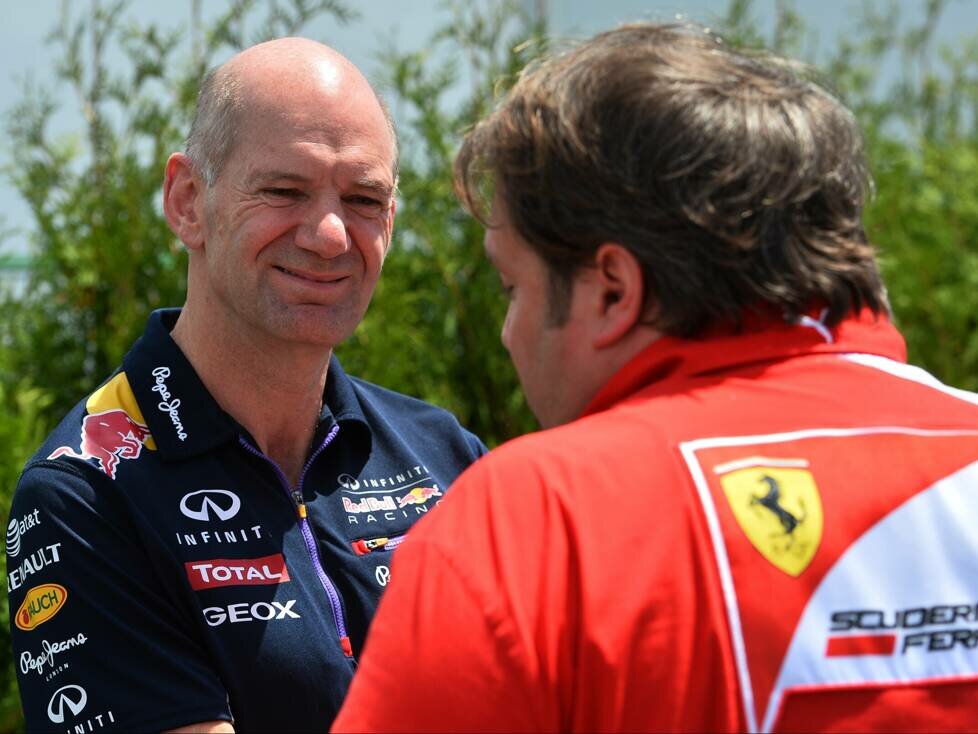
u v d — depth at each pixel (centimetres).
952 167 591
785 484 148
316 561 254
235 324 253
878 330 170
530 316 170
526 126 166
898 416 159
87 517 235
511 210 168
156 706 224
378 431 284
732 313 158
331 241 248
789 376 159
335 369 281
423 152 494
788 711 140
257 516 251
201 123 258
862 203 170
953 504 153
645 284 160
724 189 155
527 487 148
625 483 147
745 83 163
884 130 628
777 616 142
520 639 138
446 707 139
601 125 159
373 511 270
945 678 146
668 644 139
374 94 268
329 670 243
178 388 255
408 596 146
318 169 249
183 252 444
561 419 174
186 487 246
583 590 141
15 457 394
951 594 149
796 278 158
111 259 438
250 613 239
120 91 463
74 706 226
